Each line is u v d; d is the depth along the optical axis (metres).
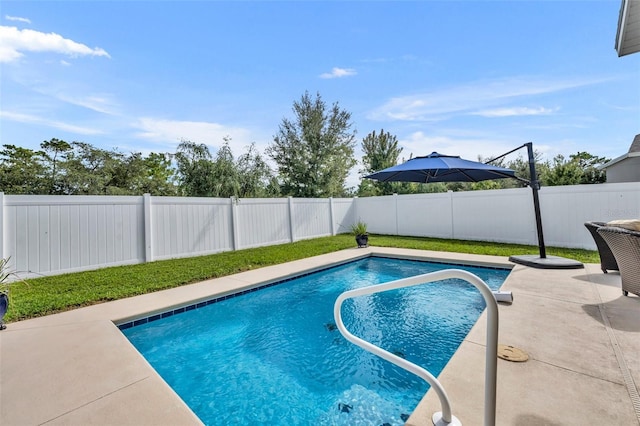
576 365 2.62
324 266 7.41
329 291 6.18
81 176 13.80
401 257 8.37
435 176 6.93
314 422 2.59
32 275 5.98
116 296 4.90
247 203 10.12
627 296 4.30
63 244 6.39
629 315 3.65
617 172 12.23
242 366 3.50
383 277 7.09
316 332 4.37
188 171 11.61
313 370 3.40
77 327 3.77
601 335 3.16
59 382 2.61
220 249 9.30
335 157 19.50
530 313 3.80
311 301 5.61
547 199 9.16
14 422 2.13
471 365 2.66
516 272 5.80
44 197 6.15
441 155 6.07
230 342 4.08
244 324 4.64
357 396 2.93
